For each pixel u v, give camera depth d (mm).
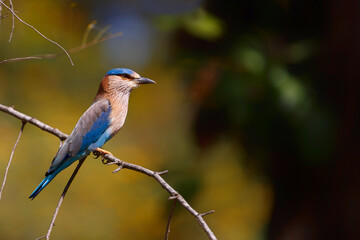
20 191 16953
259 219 15453
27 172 17312
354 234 10352
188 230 16078
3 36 18531
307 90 10305
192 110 11609
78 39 19781
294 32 10984
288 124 10328
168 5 17719
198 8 11555
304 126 10195
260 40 10789
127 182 18141
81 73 20703
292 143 10570
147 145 20781
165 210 12047
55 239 16797
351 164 10250
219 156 13336
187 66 11031
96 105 9648
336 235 10594
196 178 11883
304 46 10664
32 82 19750
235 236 15711
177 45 11336
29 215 16812
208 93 10781
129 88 9961
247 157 11438
